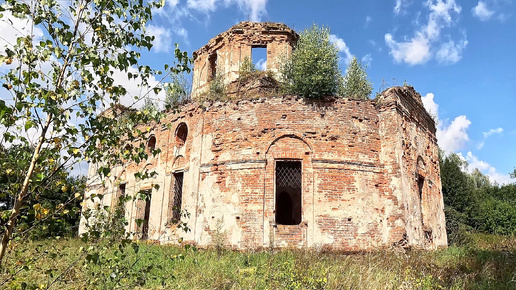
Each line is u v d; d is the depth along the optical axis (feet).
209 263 35.14
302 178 49.01
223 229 49.01
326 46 55.47
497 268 37.32
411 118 58.95
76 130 13.65
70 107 13.61
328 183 48.80
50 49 13.32
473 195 104.37
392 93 53.98
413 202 53.52
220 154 52.31
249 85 63.67
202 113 55.93
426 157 63.46
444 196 100.22
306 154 49.83
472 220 100.37
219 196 50.65
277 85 63.52
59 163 14.12
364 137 51.88
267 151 50.08
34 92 12.91
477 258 43.96
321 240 46.68
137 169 66.49
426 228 57.93
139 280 17.19
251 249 46.47
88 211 15.20
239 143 51.42
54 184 14.37
